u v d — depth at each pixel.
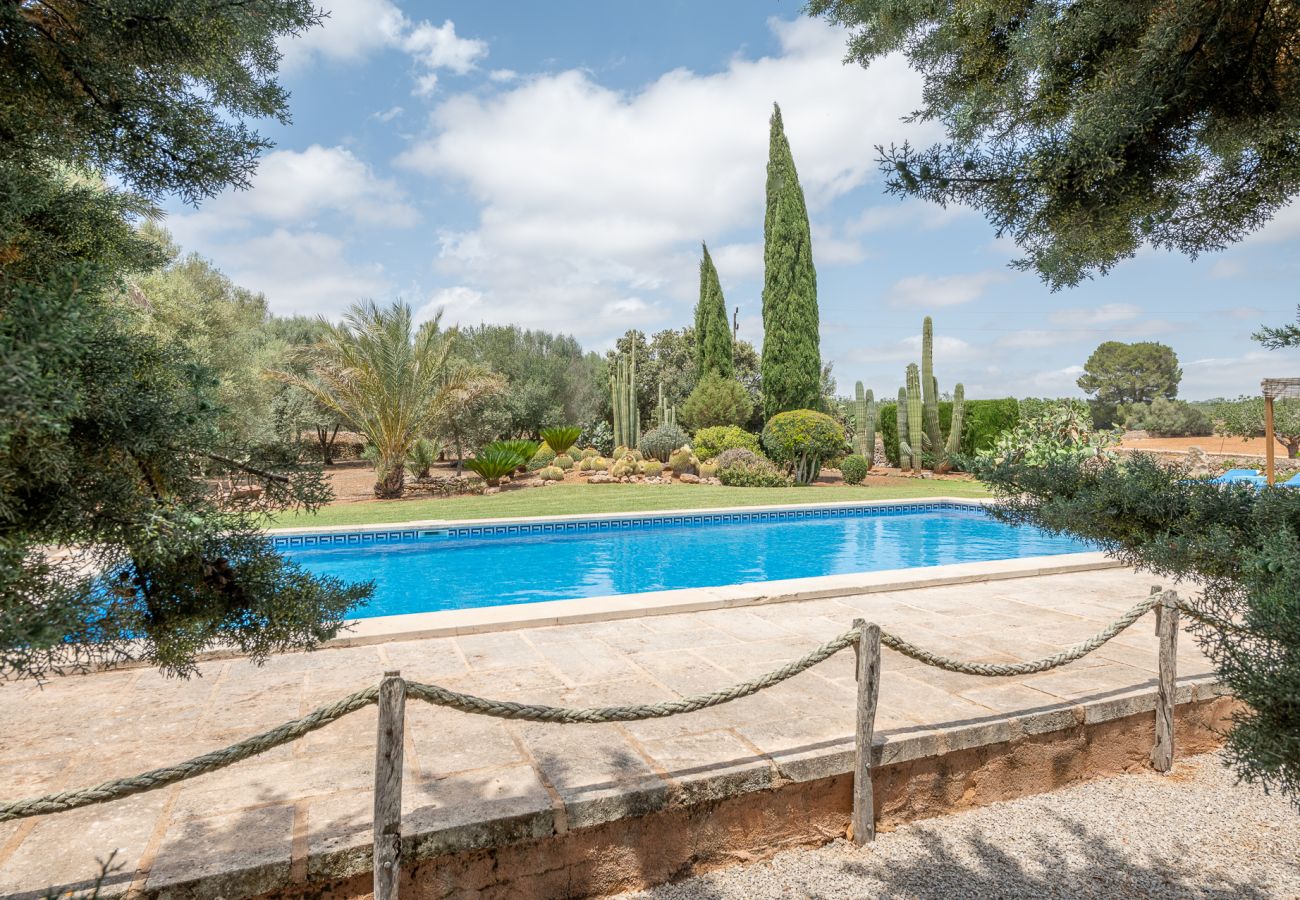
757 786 3.16
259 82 2.01
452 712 3.84
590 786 2.99
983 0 2.25
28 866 2.42
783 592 6.49
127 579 1.63
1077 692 4.22
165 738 3.52
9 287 1.30
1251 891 2.94
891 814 3.49
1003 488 2.74
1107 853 3.24
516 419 27.39
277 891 2.45
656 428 24.70
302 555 10.89
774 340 22.88
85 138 1.71
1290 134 2.15
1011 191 2.20
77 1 1.56
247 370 18.55
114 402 1.41
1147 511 2.34
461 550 11.40
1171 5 1.91
